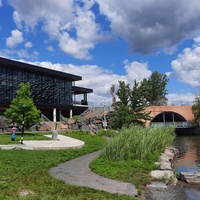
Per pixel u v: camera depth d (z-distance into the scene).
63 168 15.58
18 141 28.06
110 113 61.16
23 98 36.06
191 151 31.44
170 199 11.09
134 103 47.06
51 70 66.75
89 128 52.19
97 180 12.80
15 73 59.41
